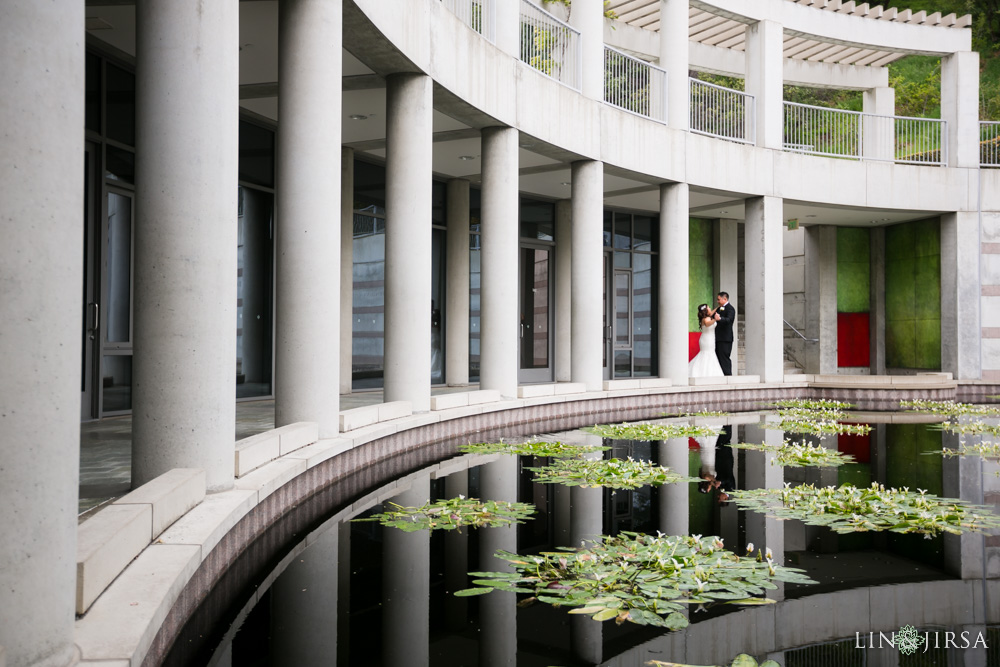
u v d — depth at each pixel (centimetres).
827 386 1953
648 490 749
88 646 279
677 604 416
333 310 768
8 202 260
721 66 2306
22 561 258
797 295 2636
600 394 1551
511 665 329
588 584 441
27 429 262
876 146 2345
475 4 1353
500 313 1318
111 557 342
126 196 1055
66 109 278
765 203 1978
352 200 1508
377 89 1164
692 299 2408
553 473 816
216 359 526
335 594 423
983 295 2231
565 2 1934
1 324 258
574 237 1581
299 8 745
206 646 346
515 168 1331
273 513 592
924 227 2408
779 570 484
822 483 793
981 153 2538
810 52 2297
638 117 1697
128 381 1058
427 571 469
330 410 768
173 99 514
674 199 1808
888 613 409
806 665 336
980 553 533
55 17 273
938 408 1711
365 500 673
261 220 1361
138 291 522
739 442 1119
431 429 1056
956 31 2200
